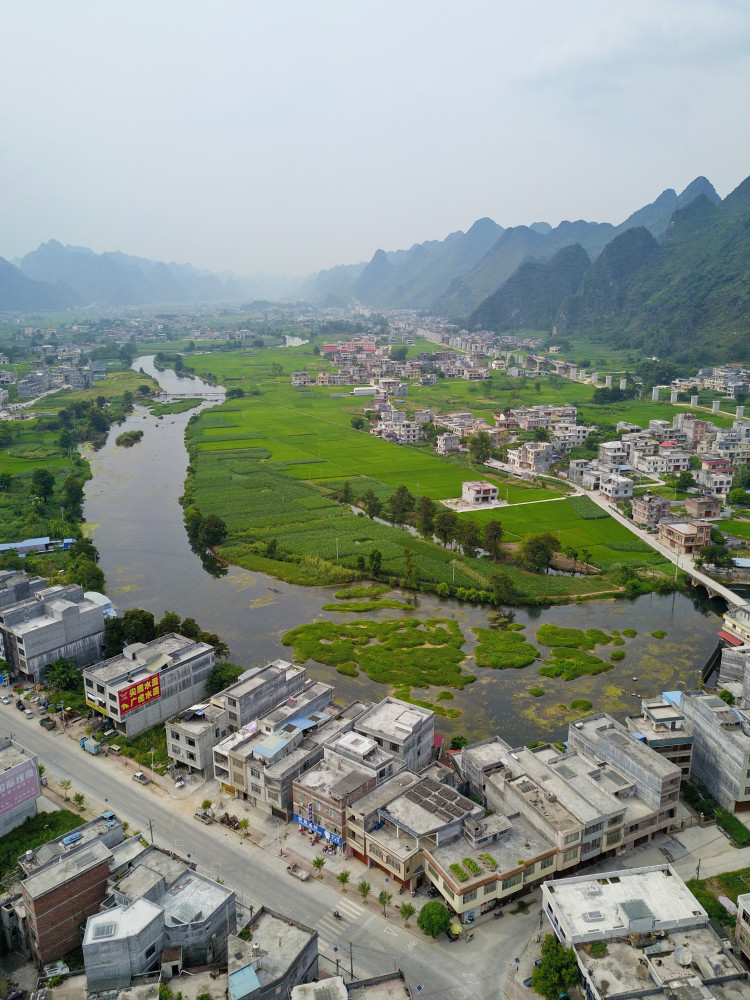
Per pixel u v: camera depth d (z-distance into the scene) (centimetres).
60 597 16700
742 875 10181
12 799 10975
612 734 12269
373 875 10225
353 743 11806
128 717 13375
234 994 7581
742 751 11288
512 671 16362
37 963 8881
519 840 10056
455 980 8556
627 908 8681
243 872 10250
